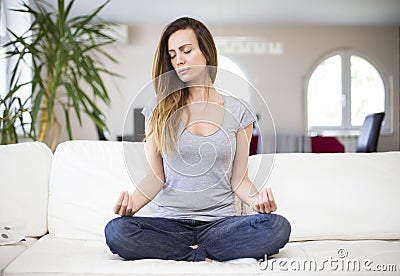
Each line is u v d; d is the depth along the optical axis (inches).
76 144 86.7
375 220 78.1
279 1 268.2
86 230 80.1
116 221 67.1
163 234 67.6
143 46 316.2
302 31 326.6
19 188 81.0
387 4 275.7
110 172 83.0
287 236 66.7
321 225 77.7
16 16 199.0
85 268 60.3
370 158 83.8
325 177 80.7
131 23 313.3
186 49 70.0
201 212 71.4
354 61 333.7
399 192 79.9
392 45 333.1
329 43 328.8
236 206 79.7
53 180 83.7
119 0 263.3
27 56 206.2
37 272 59.7
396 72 333.7
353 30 330.3
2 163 81.3
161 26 316.2
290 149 211.2
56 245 74.2
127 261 64.2
